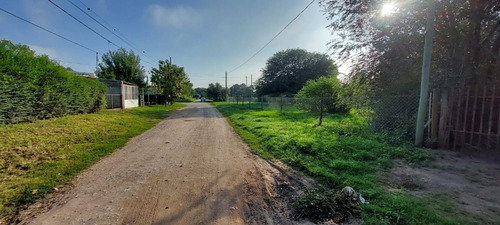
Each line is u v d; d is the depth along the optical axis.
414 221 2.23
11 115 6.86
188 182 3.55
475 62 5.34
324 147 5.09
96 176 3.81
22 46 12.77
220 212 2.64
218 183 3.51
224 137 7.52
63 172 3.91
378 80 7.37
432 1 4.93
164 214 2.58
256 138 7.15
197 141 6.87
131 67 31.11
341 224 2.32
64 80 9.60
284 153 5.12
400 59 6.75
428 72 5.06
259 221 2.47
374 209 2.48
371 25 7.23
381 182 3.29
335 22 8.04
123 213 2.59
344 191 2.92
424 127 5.24
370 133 6.60
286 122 10.27
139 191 3.20
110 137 7.23
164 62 30.34
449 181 3.25
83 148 5.66
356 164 3.94
